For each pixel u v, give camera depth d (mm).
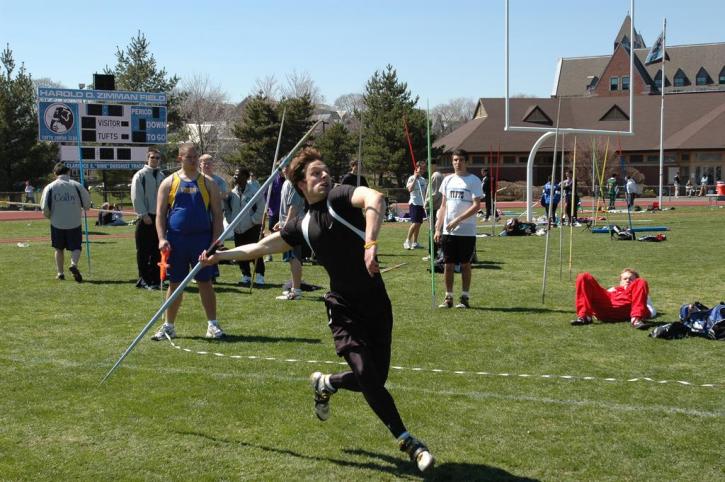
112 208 33938
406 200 41250
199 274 7508
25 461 4492
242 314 8977
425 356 6879
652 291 10586
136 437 4887
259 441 4820
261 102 45594
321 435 4922
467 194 9086
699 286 11031
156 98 29359
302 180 4477
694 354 6926
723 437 4832
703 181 54688
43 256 15828
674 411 5328
